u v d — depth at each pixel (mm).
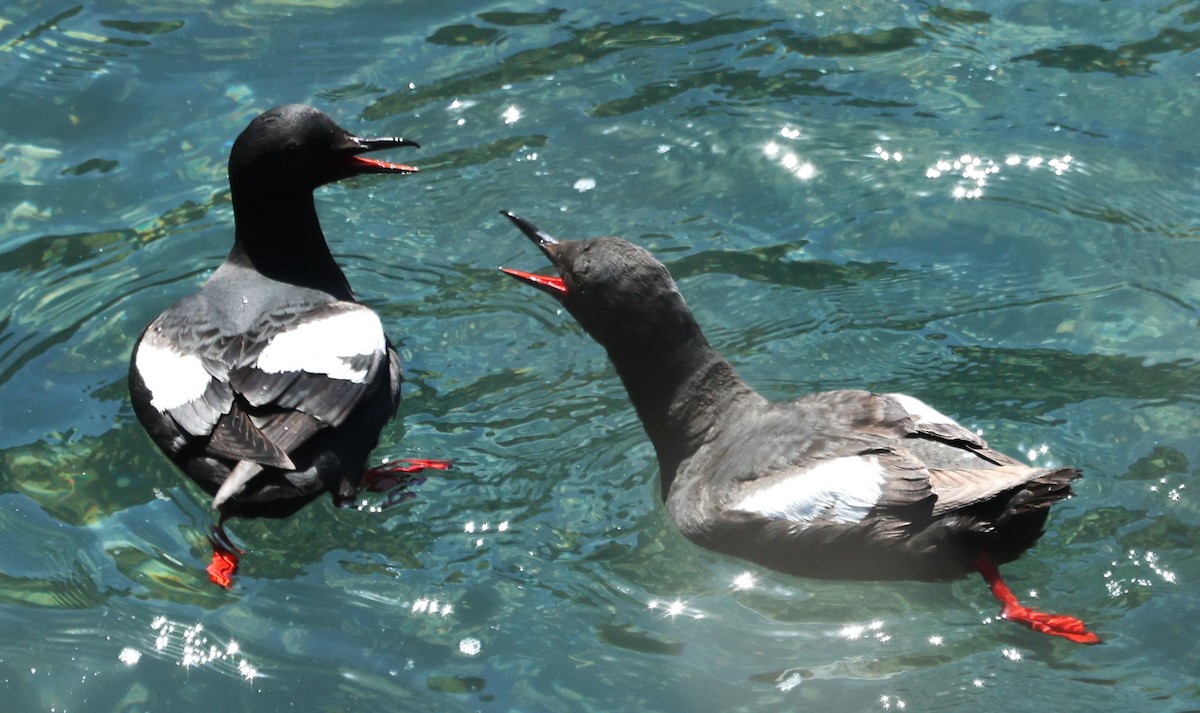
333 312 9273
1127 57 12438
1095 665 7359
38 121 12000
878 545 7660
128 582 8172
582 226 11039
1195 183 11133
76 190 11352
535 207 11250
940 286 10359
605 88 12406
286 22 13203
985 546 7590
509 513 8703
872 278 10469
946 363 9656
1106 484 8523
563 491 8859
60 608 7973
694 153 11703
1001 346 9781
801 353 9805
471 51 12859
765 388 9508
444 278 10688
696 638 7777
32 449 9109
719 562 8273
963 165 11430
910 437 8016
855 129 11867
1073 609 7738
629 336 8516
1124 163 11359
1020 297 10203
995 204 11055
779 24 13078
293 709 7340
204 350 8875
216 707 7363
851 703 7273
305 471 8273
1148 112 11844
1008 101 12062
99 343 9969
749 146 11742
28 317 10180
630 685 7461
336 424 8438
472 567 8305
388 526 8625
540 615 7949
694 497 8375
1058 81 12234
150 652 7695
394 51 12867
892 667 7512
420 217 11234
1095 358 9586
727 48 12812
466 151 11797
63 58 12664
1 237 10891
